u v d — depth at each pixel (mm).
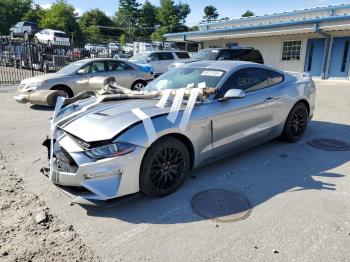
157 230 3166
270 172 4527
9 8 66625
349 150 5461
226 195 3852
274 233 3090
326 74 19094
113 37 96188
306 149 5496
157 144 3615
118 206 3611
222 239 3008
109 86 4973
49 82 9203
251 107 4754
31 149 5586
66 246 2932
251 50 14109
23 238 3043
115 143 3336
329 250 2844
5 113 8516
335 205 3605
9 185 4133
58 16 67000
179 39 27500
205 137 4156
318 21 17656
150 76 11672
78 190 3459
